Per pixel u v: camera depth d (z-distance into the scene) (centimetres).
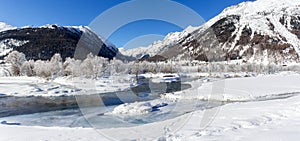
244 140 621
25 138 821
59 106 2086
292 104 1223
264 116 968
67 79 3650
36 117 1566
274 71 5941
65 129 964
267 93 2120
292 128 719
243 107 1240
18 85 3647
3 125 1123
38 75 4875
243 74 4512
